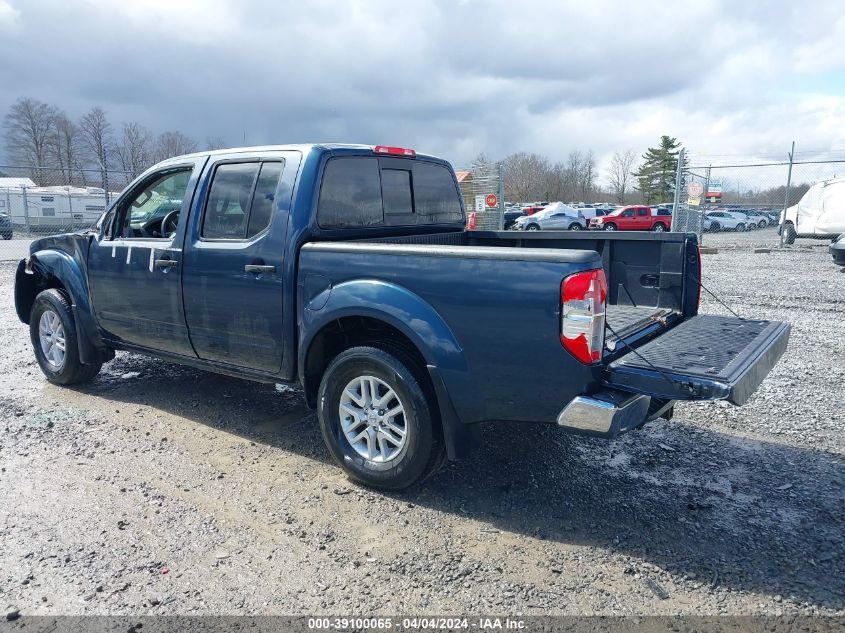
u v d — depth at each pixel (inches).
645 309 181.5
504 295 130.0
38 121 2235.5
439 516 143.2
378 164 184.2
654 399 144.4
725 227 1831.9
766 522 140.0
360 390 156.1
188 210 185.3
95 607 111.9
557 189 3408.0
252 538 133.7
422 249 140.4
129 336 208.8
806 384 237.5
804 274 575.2
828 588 117.0
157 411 210.7
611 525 139.3
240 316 173.5
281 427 196.7
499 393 133.7
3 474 162.6
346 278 151.9
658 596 114.9
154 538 133.3
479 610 111.3
